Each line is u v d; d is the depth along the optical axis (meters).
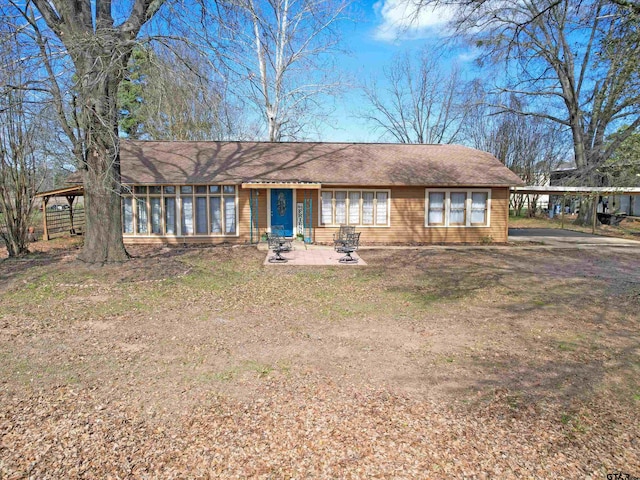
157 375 5.64
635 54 9.00
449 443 4.08
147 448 4.02
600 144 24.66
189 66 12.16
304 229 19.38
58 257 14.83
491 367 5.95
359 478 3.58
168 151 21.34
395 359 6.24
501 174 20.36
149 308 8.84
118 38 11.05
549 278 12.22
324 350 6.59
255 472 3.66
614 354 6.46
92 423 4.45
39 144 14.53
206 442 4.11
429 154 22.48
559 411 4.73
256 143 23.14
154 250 16.91
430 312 8.75
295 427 4.35
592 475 3.63
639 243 20.44
